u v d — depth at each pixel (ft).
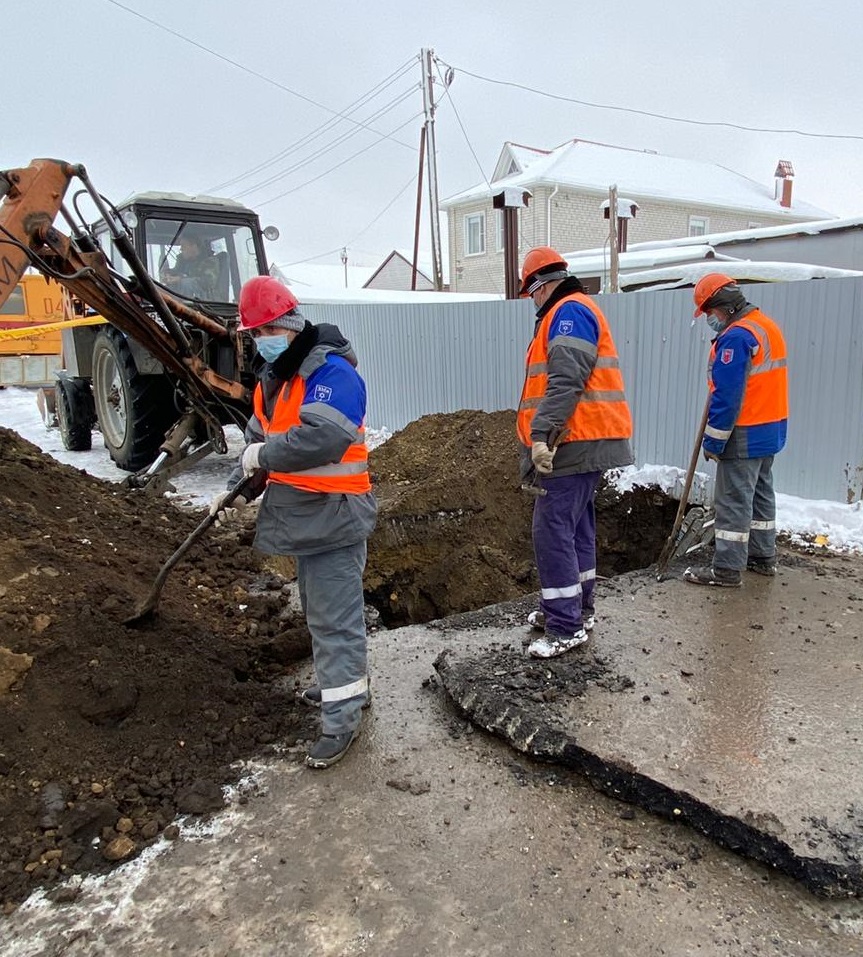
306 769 8.98
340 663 9.01
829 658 11.05
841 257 41.27
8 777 8.14
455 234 81.82
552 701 9.80
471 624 13.07
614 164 80.64
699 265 31.73
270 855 7.52
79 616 10.24
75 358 29.04
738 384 12.94
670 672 10.63
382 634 12.86
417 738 9.66
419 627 13.08
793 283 17.39
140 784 8.50
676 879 7.13
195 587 13.98
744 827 7.34
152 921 6.71
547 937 6.43
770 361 13.14
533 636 12.24
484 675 10.56
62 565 11.56
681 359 20.07
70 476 17.17
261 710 10.21
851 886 6.78
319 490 8.48
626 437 10.82
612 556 19.80
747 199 83.61
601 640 11.80
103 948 6.43
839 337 16.88
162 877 7.24
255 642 12.37
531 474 10.95
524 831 7.82
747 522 13.83
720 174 89.45
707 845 7.60
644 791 8.09
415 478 21.81
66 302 30.66
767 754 8.53
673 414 20.53
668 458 20.86
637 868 7.27
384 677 11.34
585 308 10.20
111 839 7.70
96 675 9.38
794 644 11.55
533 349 10.77
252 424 10.15
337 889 7.03
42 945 6.48
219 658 11.25
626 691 10.07
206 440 24.57
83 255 17.70
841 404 17.08
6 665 8.93
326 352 8.36
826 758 8.44
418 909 6.76
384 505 19.01
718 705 9.68
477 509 19.42
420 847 7.58
